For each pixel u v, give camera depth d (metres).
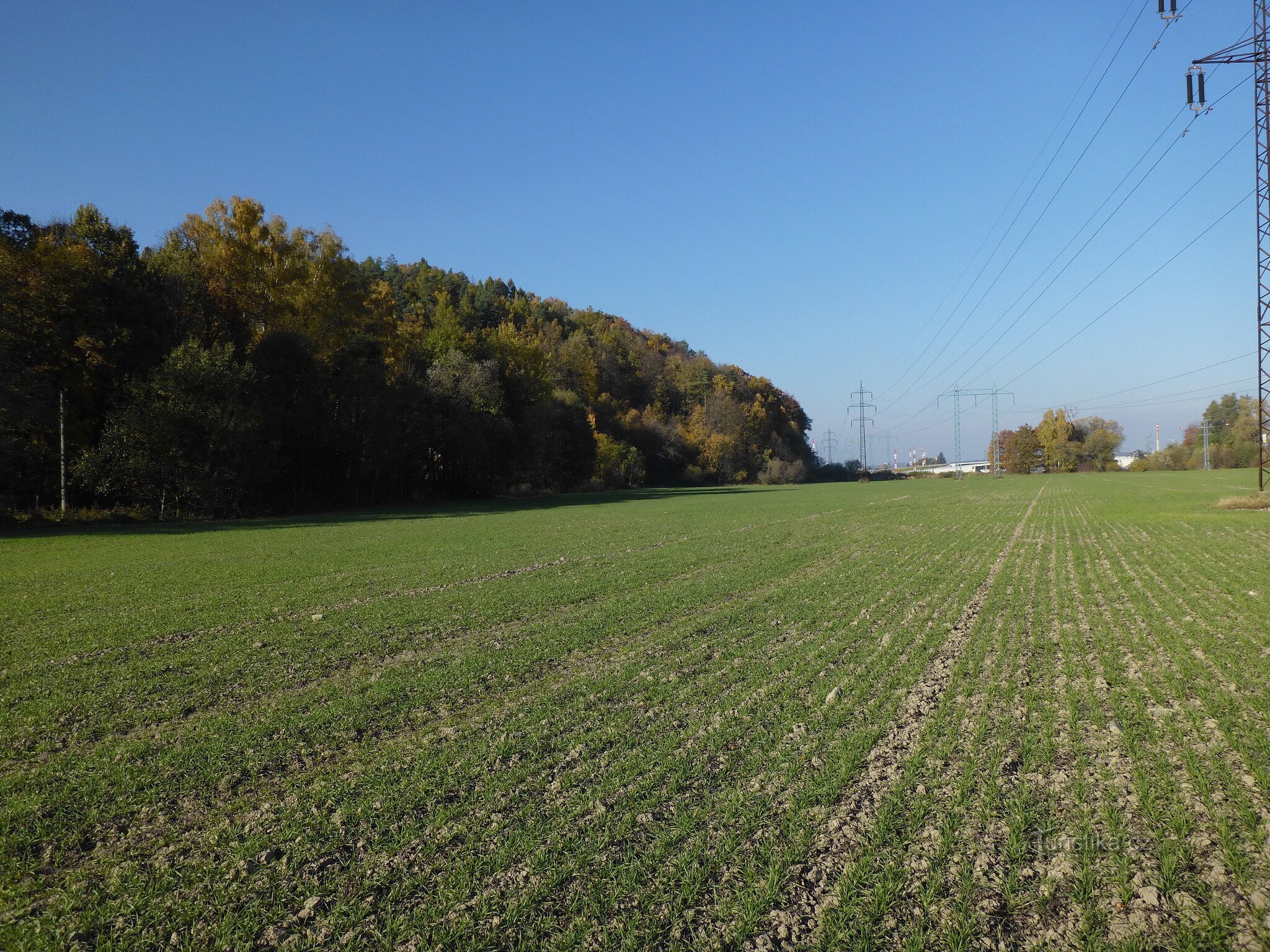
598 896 4.96
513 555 25.33
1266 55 35.81
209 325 54.84
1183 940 4.46
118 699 9.60
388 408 62.50
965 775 6.80
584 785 6.75
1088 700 8.96
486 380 77.12
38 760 7.62
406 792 6.64
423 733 8.27
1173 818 5.82
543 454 88.62
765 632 13.26
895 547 26.88
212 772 7.18
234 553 26.44
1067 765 7.05
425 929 4.63
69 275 42.53
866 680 10.04
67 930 4.70
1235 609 14.45
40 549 28.08
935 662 11.03
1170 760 7.05
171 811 6.39
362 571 21.45
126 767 7.33
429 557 25.12
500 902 4.93
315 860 5.52
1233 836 5.59
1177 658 10.79
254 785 6.90
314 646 12.45
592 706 9.14
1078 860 5.38
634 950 4.42
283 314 58.34
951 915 4.77
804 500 67.38
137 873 5.38
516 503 68.50
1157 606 14.88
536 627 13.86
